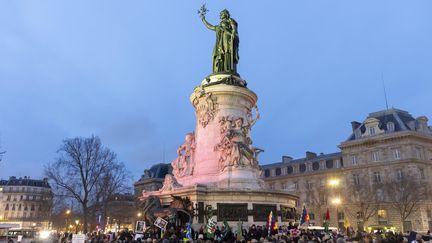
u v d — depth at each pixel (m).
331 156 79.88
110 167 54.66
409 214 58.12
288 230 19.23
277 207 21.14
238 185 21.03
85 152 52.59
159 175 93.19
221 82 24.53
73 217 69.25
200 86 24.81
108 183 53.94
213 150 23.23
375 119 72.00
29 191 119.75
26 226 109.25
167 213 18.84
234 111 24.16
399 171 66.19
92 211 54.91
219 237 17.08
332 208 73.75
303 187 81.62
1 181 122.62
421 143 68.06
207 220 19.03
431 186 63.41
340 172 75.50
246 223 19.81
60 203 59.59
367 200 62.75
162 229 17.42
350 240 22.66
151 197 20.27
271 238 16.02
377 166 69.12
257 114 25.89
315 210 76.62
